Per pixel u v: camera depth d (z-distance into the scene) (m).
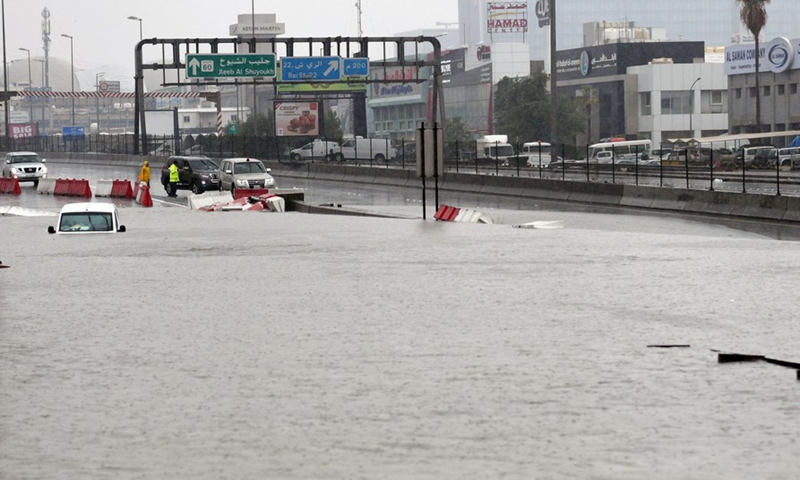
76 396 18.86
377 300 32.72
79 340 25.42
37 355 23.31
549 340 24.44
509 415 16.97
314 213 106.56
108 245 59.59
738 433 15.65
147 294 35.25
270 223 81.75
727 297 32.06
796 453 14.48
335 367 21.39
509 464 14.05
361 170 172.62
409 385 19.48
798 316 27.83
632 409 17.30
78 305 32.41
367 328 26.78
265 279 39.75
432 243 57.78
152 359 22.62
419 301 32.25
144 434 15.98
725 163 190.25
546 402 17.91
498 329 26.27
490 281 37.81
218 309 31.06
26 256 52.25
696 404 17.61
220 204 109.19
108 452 14.92
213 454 14.74
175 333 26.38
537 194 125.44
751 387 18.95
